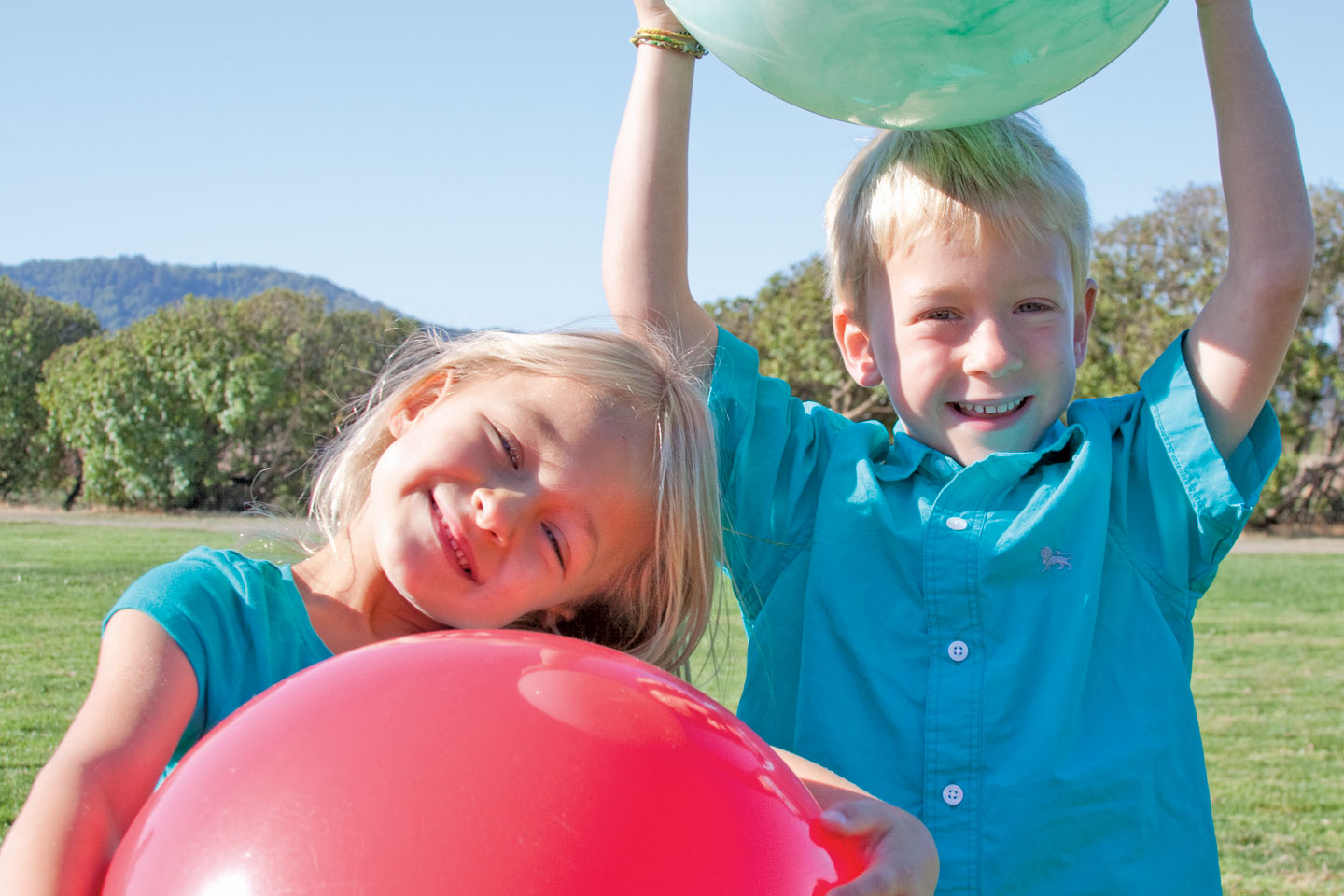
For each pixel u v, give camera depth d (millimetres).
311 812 861
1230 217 1779
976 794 1677
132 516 22250
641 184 1914
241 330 23188
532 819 861
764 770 1034
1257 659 8500
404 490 1452
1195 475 1774
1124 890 1628
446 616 1446
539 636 1141
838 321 2049
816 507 1945
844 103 1446
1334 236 21312
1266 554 17672
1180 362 1837
